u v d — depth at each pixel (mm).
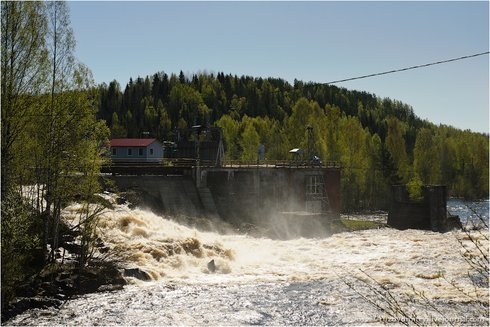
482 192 120500
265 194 62812
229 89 185500
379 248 47719
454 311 24562
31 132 29094
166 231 40969
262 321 24156
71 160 30109
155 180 53938
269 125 139250
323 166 72250
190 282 31250
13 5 26828
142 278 30750
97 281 28703
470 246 46531
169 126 145750
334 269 36906
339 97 191500
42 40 28203
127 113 154750
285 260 40844
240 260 39562
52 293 26094
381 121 177500
